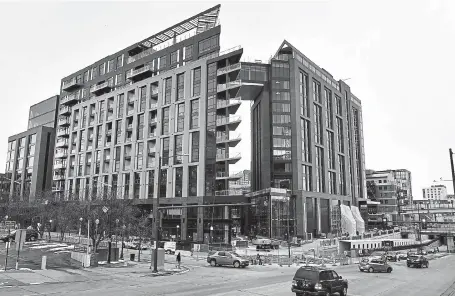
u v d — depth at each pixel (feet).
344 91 368.89
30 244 171.12
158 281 85.61
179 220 236.63
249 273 108.68
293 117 283.59
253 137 327.67
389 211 493.77
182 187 239.91
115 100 296.10
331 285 63.62
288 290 73.51
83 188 304.09
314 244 231.71
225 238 221.46
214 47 253.03
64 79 376.89
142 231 208.23
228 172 234.17
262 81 294.05
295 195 269.64
